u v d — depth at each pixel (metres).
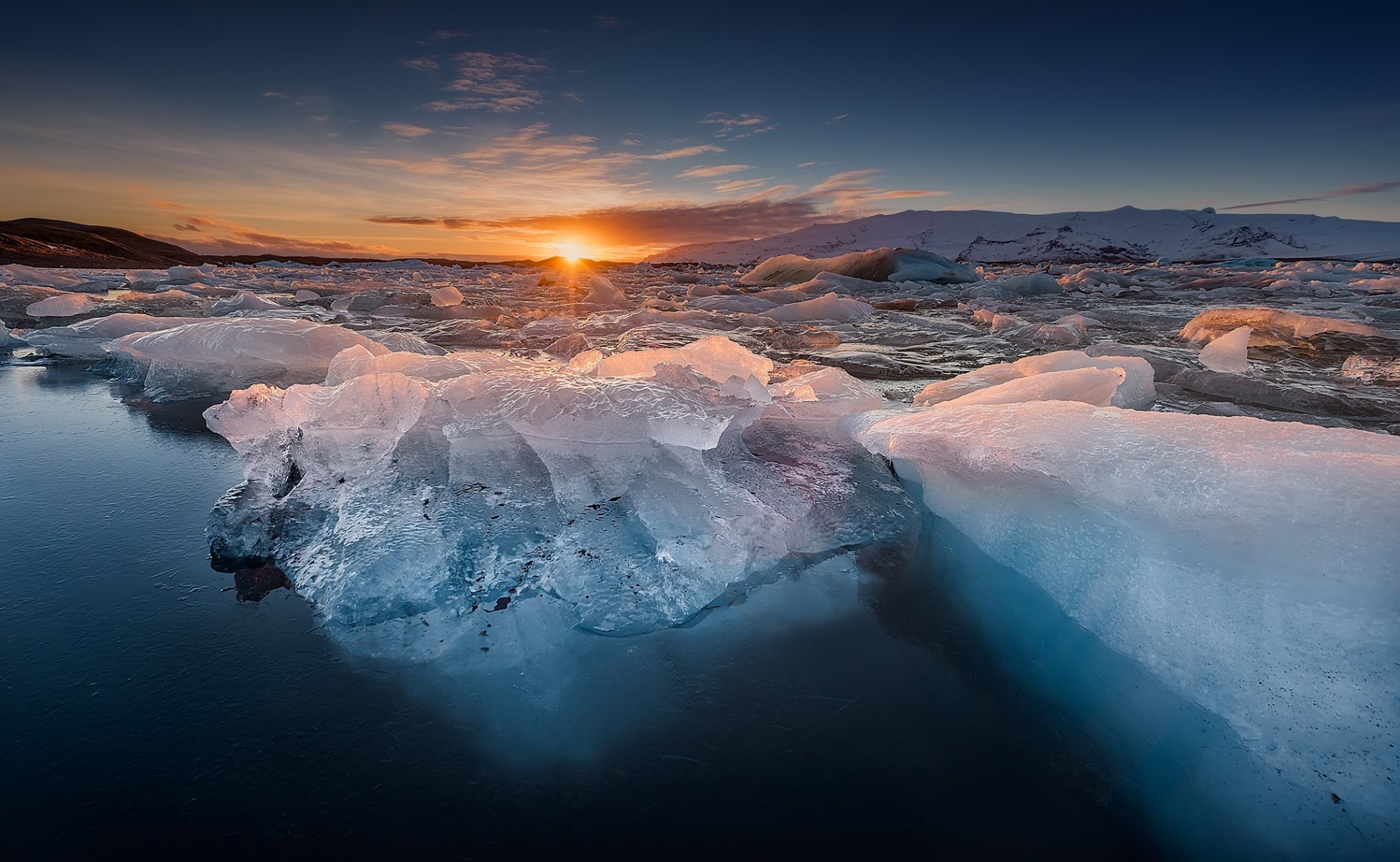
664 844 0.87
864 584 1.54
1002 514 1.61
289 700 1.11
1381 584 1.04
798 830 0.89
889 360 4.64
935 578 1.58
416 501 1.69
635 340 5.52
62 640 1.24
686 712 1.12
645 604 1.38
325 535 1.58
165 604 1.37
